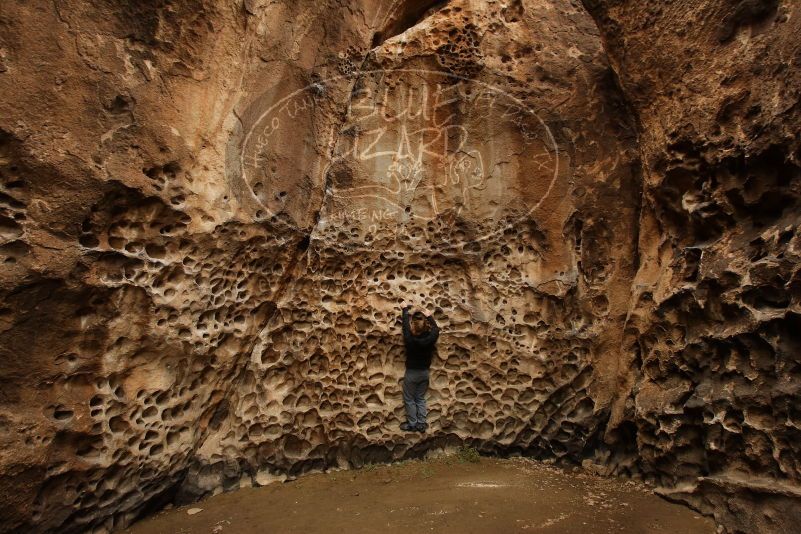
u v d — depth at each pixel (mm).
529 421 4430
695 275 3568
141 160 3209
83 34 2943
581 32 4617
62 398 2994
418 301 4473
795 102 2820
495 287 4512
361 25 4504
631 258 4316
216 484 3854
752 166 3096
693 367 3537
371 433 4344
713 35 3328
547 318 4453
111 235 3186
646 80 3850
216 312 3725
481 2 4660
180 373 3572
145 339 3361
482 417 4465
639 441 3924
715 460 3324
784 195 3004
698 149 3396
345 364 4320
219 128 3611
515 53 4605
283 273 4078
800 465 2801
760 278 2967
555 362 4406
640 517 3295
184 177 3416
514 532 3066
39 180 2805
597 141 4410
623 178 4336
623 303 4305
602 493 3727
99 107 3021
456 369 4500
